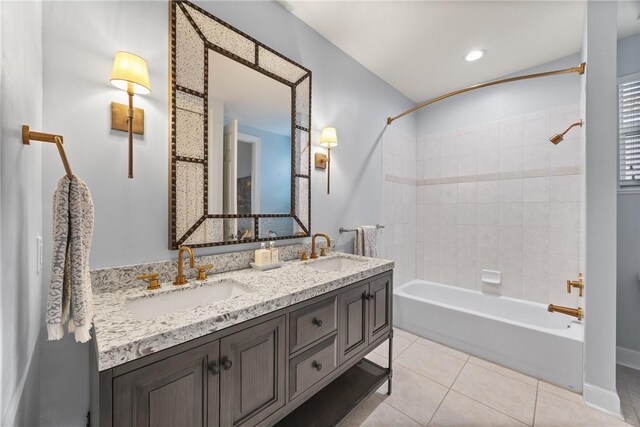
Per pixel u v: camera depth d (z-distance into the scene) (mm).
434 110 3131
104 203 1080
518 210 2582
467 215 2891
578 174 2279
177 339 742
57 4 982
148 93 1139
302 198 1883
